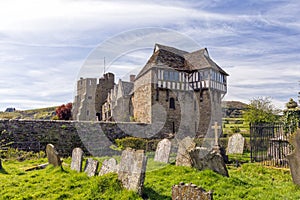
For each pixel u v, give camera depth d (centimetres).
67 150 1656
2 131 1612
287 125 1162
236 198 671
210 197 526
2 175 920
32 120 1689
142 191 679
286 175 923
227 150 1664
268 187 770
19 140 1631
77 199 661
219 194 703
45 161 1272
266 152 1230
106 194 678
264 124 1304
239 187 760
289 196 684
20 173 971
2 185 783
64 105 3078
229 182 791
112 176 738
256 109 2511
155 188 738
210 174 838
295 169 797
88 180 784
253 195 697
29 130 1669
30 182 816
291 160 804
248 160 1297
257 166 1066
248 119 2495
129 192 668
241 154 1520
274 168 1030
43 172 951
